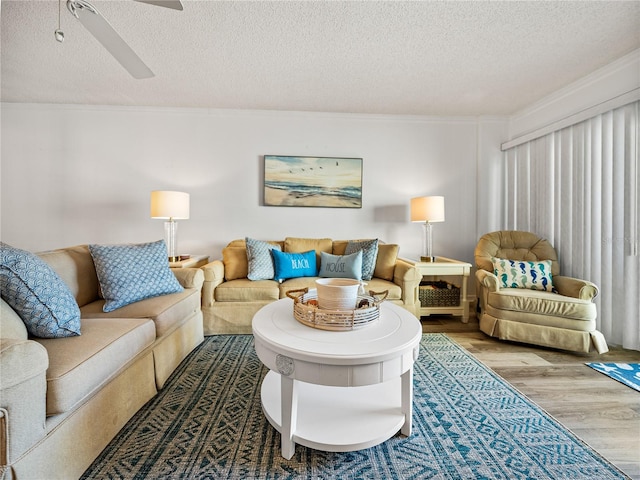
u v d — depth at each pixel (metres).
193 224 3.34
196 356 2.08
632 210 2.20
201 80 2.64
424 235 3.38
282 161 3.33
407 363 1.12
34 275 1.19
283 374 1.09
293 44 2.10
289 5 1.73
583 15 1.80
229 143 3.33
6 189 3.17
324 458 1.16
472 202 3.50
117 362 1.22
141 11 1.78
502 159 3.46
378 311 1.40
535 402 1.54
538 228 3.02
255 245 2.83
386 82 2.65
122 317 1.63
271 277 2.77
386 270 2.86
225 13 1.80
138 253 1.96
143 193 3.28
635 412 1.46
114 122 3.23
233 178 3.35
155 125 3.27
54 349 1.11
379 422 1.22
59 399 0.94
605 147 2.37
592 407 1.50
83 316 1.64
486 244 2.93
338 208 3.42
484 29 1.93
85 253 1.99
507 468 1.11
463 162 3.48
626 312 2.22
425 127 3.45
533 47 2.12
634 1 1.68
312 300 1.52
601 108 2.33
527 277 2.55
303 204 3.36
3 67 2.43
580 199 2.56
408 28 1.93
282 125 3.36
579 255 2.58
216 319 2.49
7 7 1.73
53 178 3.20
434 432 1.30
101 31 1.39
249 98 3.02
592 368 1.93
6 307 1.13
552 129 2.79
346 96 2.95
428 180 3.47
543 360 2.05
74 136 3.20
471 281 3.52
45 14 1.80
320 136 3.39
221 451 1.19
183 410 1.46
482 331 2.51
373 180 3.44
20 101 3.10
